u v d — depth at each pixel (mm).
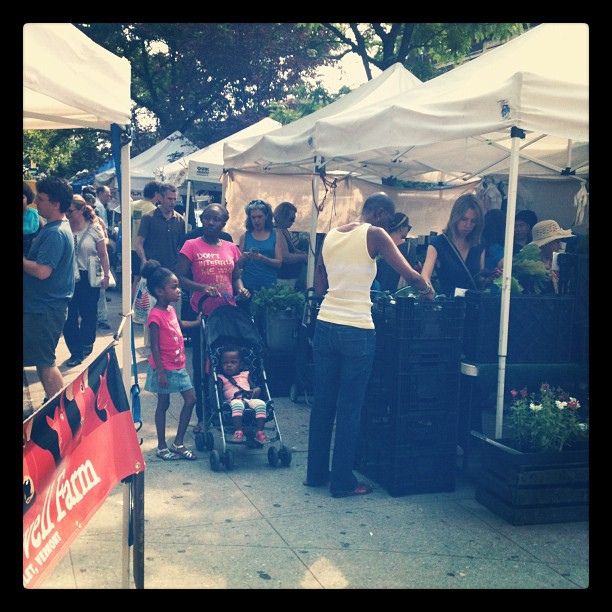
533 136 6836
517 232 6504
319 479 5109
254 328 5906
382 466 5141
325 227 10500
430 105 5184
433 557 4051
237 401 5434
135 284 9344
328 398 4984
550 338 5070
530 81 4492
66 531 2588
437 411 4996
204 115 28656
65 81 3793
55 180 5363
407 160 7988
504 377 4918
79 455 2730
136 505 3234
